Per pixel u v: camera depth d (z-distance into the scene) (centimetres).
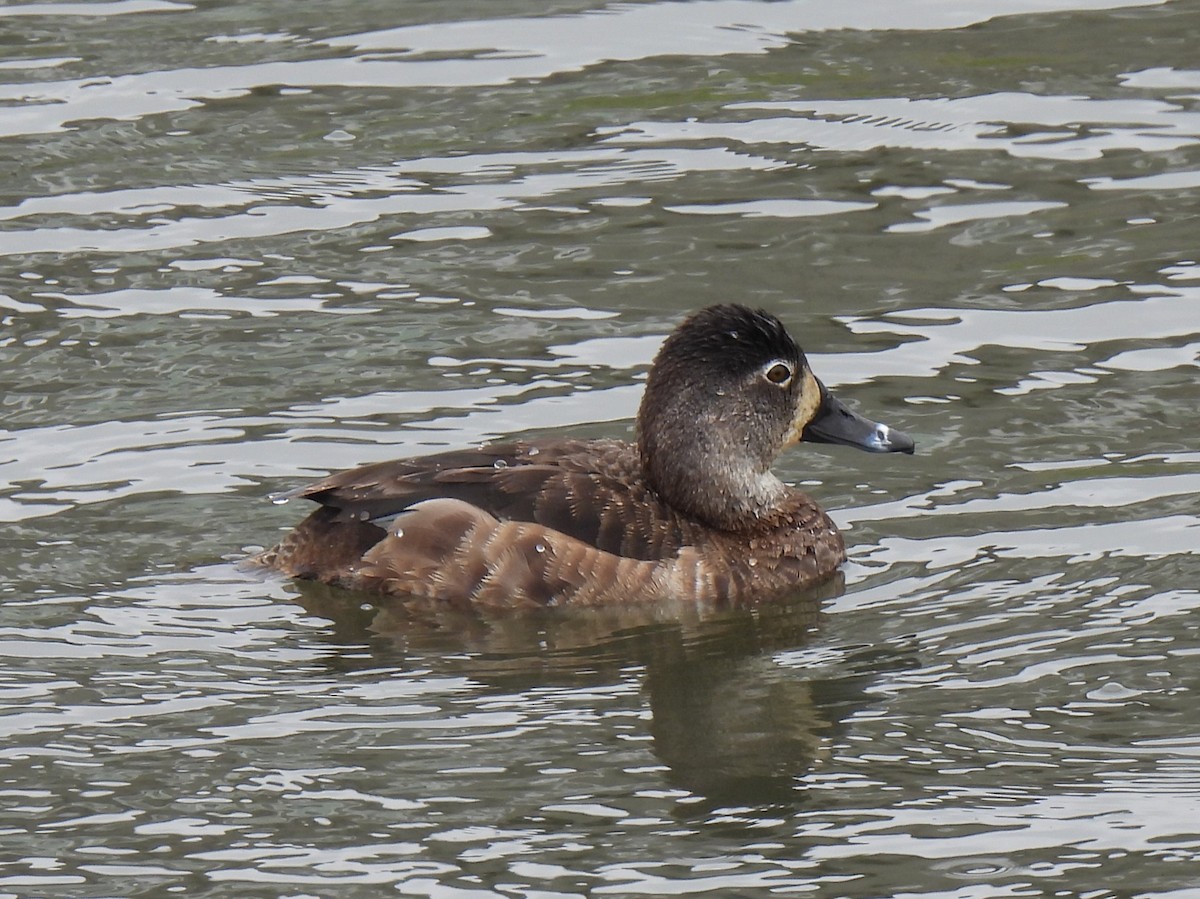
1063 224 1611
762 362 1226
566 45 1938
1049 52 1903
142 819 928
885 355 1426
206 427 1319
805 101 1820
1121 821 918
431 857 899
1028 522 1226
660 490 1220
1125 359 1412
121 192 1672
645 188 1683
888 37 1948
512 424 1329
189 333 1448
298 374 1391
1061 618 1118
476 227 1622
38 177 1694
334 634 1114
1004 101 1812
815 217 1631
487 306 1495
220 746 989
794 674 1076
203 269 1548
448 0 2033
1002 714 1020
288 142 1761
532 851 902
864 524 1248
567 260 1567
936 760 977
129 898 872
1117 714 1013
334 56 1916
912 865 889
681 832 918
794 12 2008
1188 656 1067
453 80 1872
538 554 1161
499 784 957
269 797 945
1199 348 1421
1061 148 1731
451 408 1347
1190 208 1627
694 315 1232
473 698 1045
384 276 1541
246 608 1136
